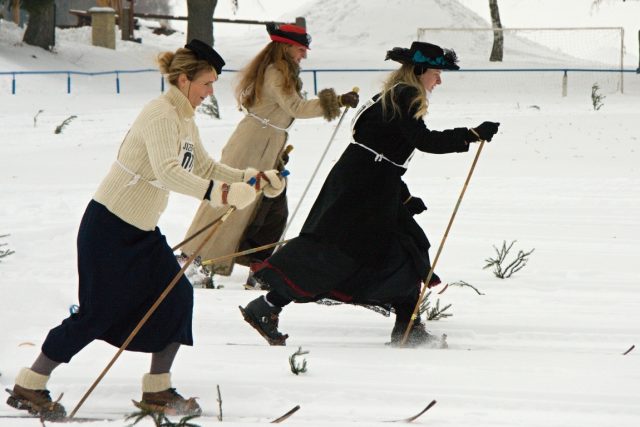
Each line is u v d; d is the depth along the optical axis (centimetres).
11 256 2309
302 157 4250
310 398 1210
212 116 5647
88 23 10631
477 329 1689
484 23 11925
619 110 6175
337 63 9169
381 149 1549
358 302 1555
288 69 2000
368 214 1535
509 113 5862
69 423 1102
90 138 4847
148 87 7806
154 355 1187
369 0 11969
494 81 8425
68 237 2558
